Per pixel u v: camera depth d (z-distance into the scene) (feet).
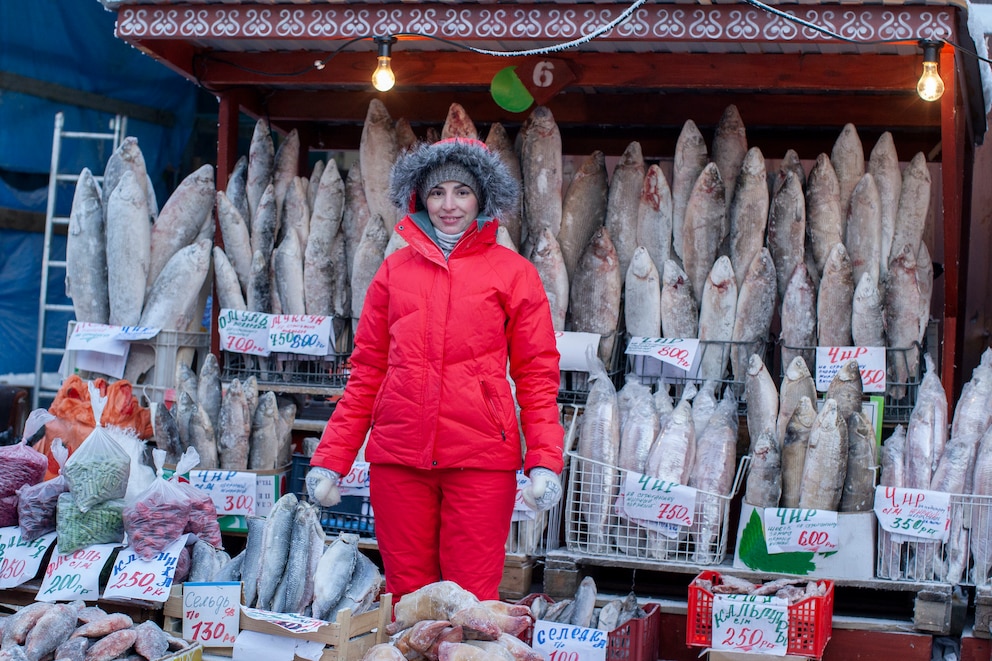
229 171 15.76
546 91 14.10
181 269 14.17
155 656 8.30
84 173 14.74
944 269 13.24
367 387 10.19
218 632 9.11
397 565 9.96
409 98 16.83
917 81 13.23
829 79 13.47
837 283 13.07
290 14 12.78
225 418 12.86
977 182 17.62
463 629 8.09
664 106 16.10
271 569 9.36
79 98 22.30
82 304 14.49
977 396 12.07
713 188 13.70
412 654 8.09
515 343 9.92
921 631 10.92
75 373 14.32
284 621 8.73
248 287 14.47
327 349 13.93
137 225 14.25
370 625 8.96
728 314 13.37
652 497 11.70
